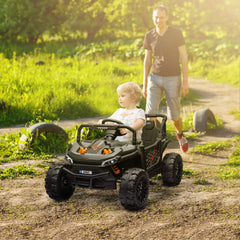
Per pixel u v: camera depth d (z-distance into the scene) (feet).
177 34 21.59
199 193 16.20
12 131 28.66
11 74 45.98
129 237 12.04
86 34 123.13
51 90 41.11
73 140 25.16
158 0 112.98
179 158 17.66
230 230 12.52
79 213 14.01
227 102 44.93
